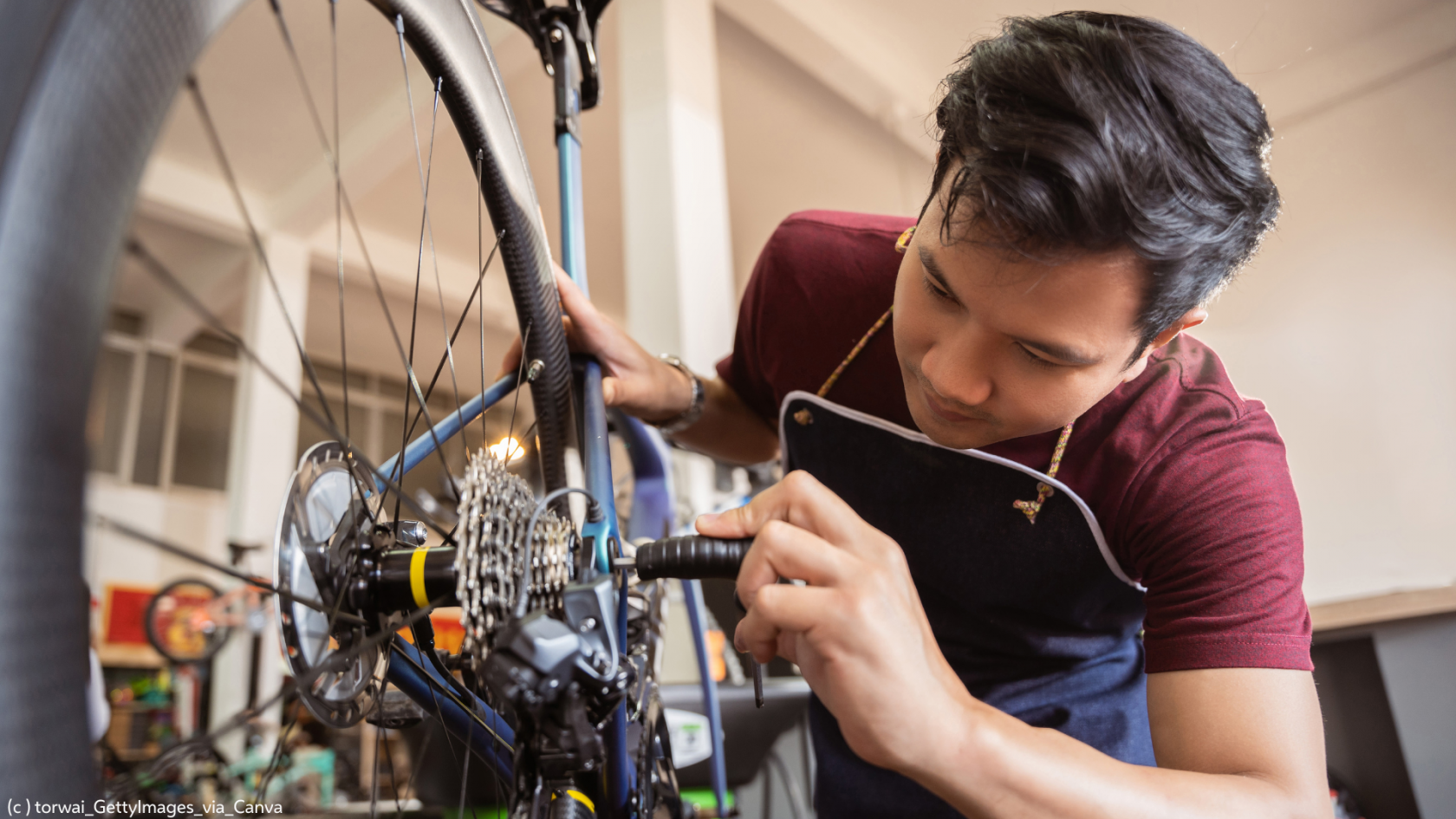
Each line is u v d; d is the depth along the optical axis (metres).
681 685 1.37
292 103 4.15
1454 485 3.47
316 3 3.41
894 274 0.72
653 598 0.75
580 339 0.69
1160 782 0.42
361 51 3.86
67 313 0.19
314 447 0.40
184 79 0.23
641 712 0.55
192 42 0.23
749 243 5.96
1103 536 0.64
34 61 0.19
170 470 6.21
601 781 0.46
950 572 0.71
